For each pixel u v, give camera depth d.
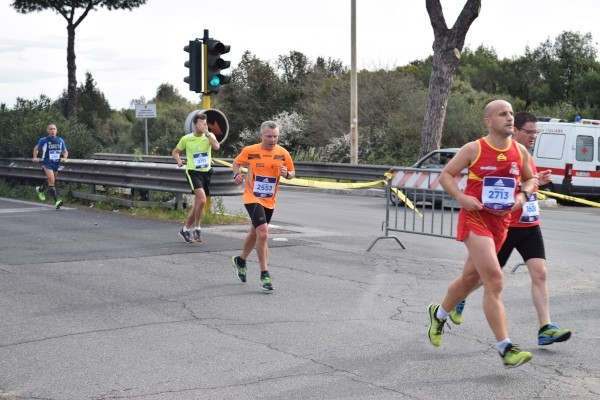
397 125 34.41
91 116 57.28
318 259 11.92
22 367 6.59
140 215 16.89
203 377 6.33
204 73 15.82
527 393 5.99
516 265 11.12
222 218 16.08
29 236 13.85
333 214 19.20
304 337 7.53
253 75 45.59
